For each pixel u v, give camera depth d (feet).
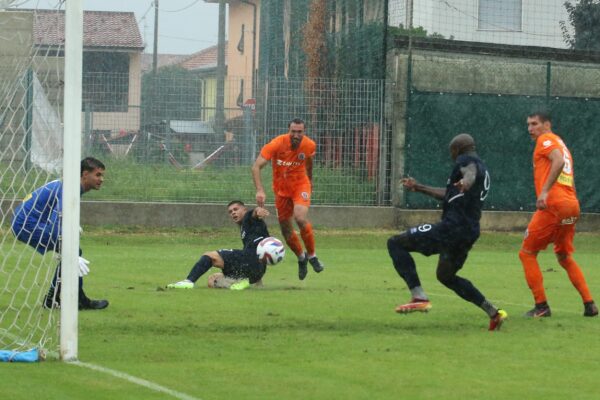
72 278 76.07
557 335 92.99
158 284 133.59
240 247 201.05
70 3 75.10
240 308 107.96
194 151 220.43
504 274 156.66
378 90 222.89
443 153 225.56
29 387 65.87
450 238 94.48
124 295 118.32
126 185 218.18
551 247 211.82
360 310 108.37
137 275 145.28
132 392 64.80
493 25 314.35
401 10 252.62
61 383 67.36
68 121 75.31
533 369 75.46
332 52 254.27
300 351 81.76
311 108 221.05
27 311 101.96
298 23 286.46
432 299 121.29
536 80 234.58
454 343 87.25
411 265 96.58
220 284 130.31
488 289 135.23
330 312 106.11
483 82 232.12
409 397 64.80
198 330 92.02
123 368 73.26
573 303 120.78
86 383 67.41
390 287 134.41
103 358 77.36
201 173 220.43
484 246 211.20
